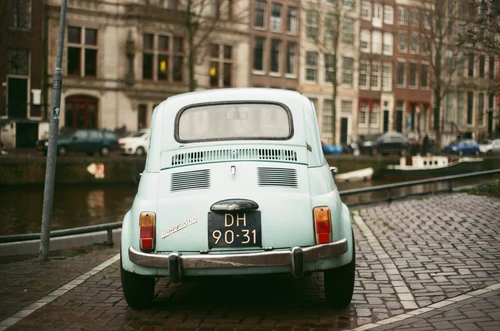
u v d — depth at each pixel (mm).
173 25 43000
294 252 5062
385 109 56844
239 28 47719
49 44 40406
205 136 5844
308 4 45375
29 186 27578
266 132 5840
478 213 10906
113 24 42344
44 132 38156
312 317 5449
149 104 43812
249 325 5250
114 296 6285
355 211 12820
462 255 7715
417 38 44375
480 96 59312
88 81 41438
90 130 33906
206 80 46156
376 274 6977
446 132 57531
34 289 6645
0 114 38000
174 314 5641
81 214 21016
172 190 5414
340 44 48719
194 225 5207
